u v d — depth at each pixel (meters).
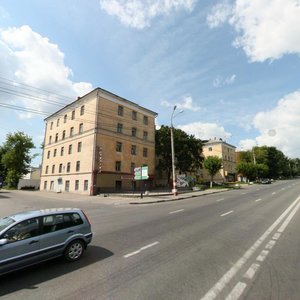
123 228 9.85
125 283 4.75
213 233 8.80
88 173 32.19
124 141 36.81
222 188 39.25
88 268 5.55
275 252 6.56
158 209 15.96
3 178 58.84
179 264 5.72
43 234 5.63
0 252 4.89
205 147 69.12
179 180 35.75
